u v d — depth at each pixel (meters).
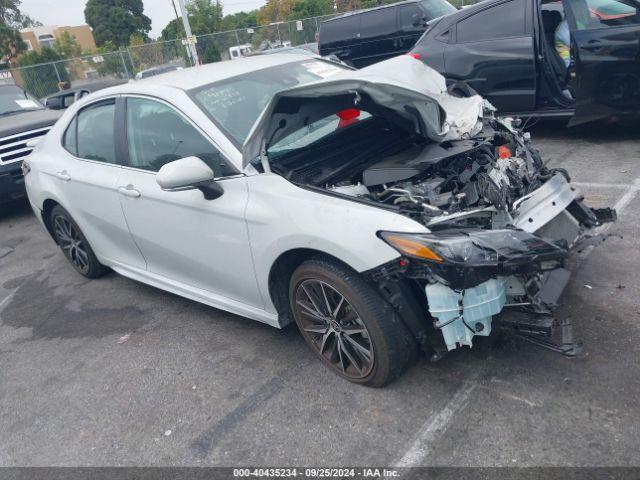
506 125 3.93
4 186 7.40
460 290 2.62
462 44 6.91
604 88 5.95
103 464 3.02
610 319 3.29
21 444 3.31
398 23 11.95
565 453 2.50
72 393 3.69
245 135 3.47
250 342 3.83
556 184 3.30
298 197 3.06
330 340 3.27
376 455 2.70
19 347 4.44
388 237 2.69
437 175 3.27
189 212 3.59
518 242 2.61
